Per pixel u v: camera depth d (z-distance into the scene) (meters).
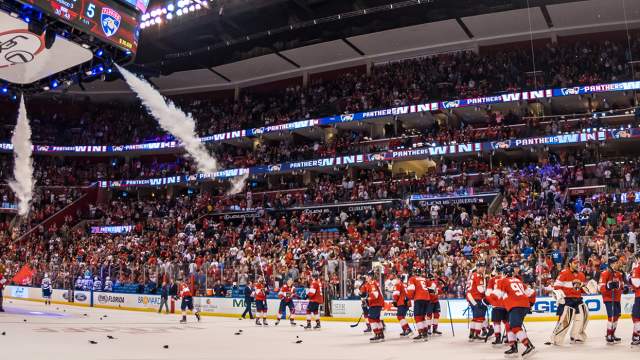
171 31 45.47
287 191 45.22
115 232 46.34
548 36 44.09
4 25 18.08
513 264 12.53
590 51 40.66
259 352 14.11
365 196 39.47
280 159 45.56
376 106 44.16
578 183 34.25
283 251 32.81
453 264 25.28
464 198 35.56
